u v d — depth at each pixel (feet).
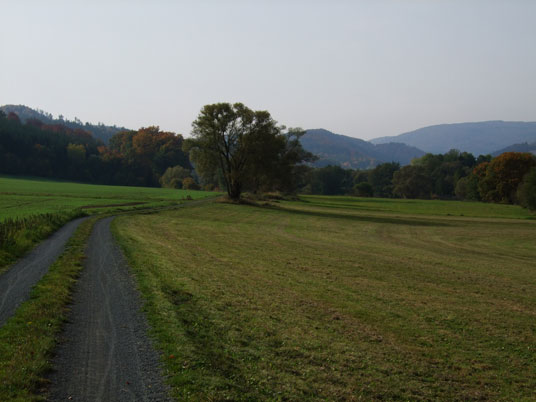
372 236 124.67
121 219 123.65
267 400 21.85
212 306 38.24
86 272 49.96
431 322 38.47
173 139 563.07
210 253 71.10
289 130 258.16
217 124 201.67
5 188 262.88
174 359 25.72
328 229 138.62
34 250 62.80
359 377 25.91
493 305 45.96
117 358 25.76
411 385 25.48
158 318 33.55
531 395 25.21
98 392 21.30
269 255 73.26
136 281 46.19
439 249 100.68
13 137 478.59
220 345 29.01
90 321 32.58
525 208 272.31
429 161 564.30
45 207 150.82
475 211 262.26
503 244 116.98
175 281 46.98
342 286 50.83
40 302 35.45
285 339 31.40
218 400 21.08
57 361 24.82
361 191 491.31
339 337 32.83
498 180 329.72
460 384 26.25
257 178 235.20
